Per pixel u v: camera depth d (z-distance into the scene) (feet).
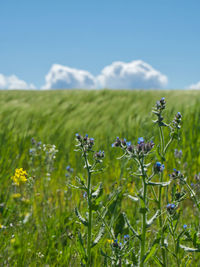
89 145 6.48
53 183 13.67
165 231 6.53
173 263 7.30
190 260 7.48
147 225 5.86
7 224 8.16
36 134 22.81
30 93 82.89
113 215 7.89
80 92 71.36
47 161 13.62
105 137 19.34
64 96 61.72
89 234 6.24
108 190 12.62
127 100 46.78
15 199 6.95
